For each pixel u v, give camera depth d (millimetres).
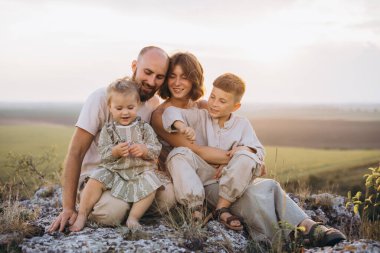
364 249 3090
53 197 5398
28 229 3549
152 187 3703
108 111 4082
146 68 4160
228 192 3852
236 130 4297
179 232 3502
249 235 3846
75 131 4043
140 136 3857
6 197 5430
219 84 4160
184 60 4219
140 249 3143
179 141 4168
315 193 5723
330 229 3549
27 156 7094
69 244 3201
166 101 4449
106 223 3732
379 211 4652
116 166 3762
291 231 3662
